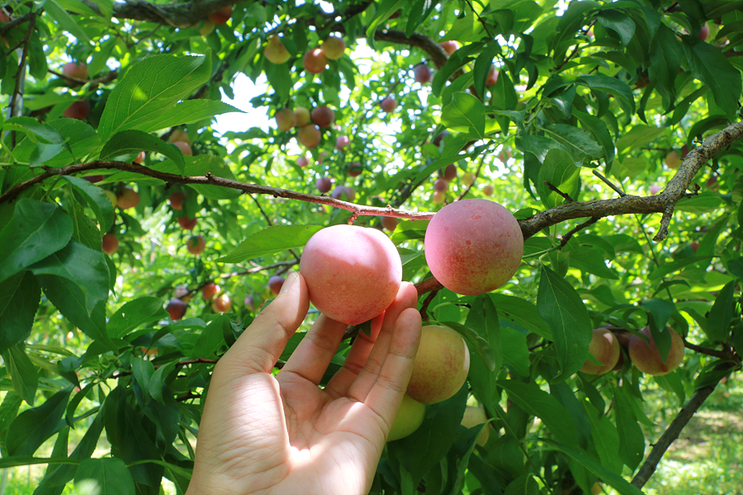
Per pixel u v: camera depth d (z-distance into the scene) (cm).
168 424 102
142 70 83
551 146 123
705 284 203
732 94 148
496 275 85
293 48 283
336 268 84
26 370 87
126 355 116
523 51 159
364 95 462
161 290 410
